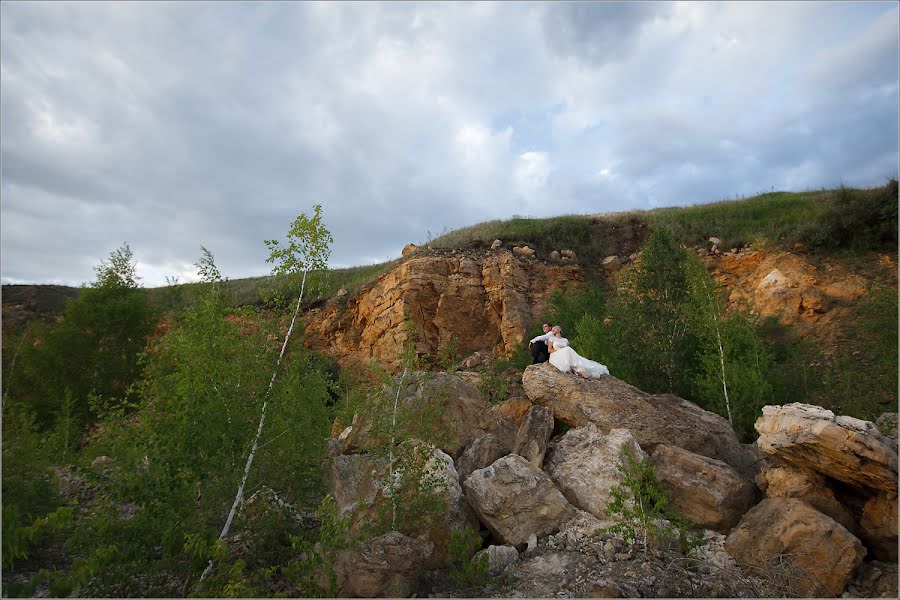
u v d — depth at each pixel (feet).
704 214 84.58
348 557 17.69
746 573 17.35
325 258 24.43
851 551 16.61
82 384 44.70
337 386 26.73
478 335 70.28
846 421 19.24
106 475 18.52
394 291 71.97
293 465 21.35
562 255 79.56
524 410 34.71
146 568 17.56
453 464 26.02
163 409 20.34
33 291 95.40
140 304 48.42
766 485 21.79
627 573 16.79
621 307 46.16
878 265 55.01
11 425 25.45
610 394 29.55
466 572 17.90
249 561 19.63
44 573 13.50
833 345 46.70
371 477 23.49
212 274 22.59
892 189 57.77
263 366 21.74
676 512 21.66
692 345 41.32
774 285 57.57
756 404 33.58
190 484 18.83
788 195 91.56
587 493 22.99
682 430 27.40
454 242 82.94
